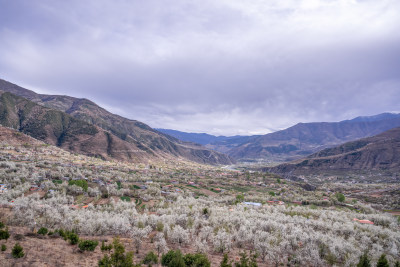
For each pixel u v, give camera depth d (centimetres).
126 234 4834
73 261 2858
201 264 2912
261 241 4381
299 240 4662
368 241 4778
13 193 7856
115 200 9494
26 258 2666
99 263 2616
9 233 3522
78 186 9675
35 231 4053
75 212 5938
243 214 6931
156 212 7494
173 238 4284
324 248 4003
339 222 6450
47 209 5944
